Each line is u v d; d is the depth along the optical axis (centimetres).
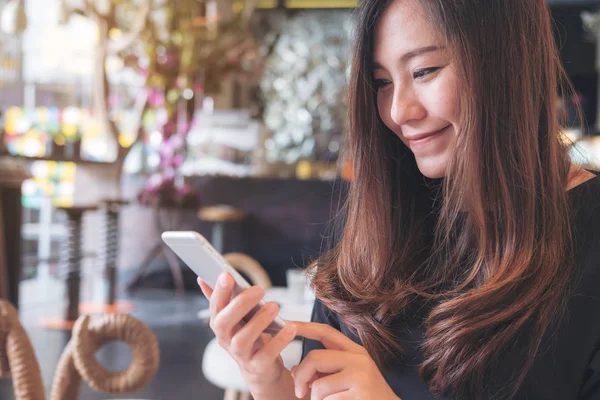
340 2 1030
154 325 584
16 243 584
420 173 124
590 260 107
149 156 750
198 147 920
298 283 283
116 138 713
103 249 655
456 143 107
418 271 121
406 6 106
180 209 704
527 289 105
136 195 759
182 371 447
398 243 124
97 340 133
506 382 106
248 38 766
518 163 107
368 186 123
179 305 683
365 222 123
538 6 109
